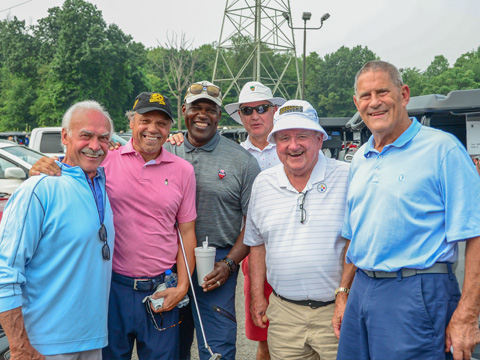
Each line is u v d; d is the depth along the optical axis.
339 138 9.26
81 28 62.44
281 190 2.82
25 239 2.14
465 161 2.16
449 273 2.18
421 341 2.15
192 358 4.00
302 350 2.84
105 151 2.45
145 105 2.72
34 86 75.56
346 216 2.61
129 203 2.76
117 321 2.80
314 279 2.74
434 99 3.89
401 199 2.22
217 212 3.20
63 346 2.23
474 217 2.10
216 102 3.19
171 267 2.90
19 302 2.11
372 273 2.31
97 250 2.36
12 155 7.38
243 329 4.61
